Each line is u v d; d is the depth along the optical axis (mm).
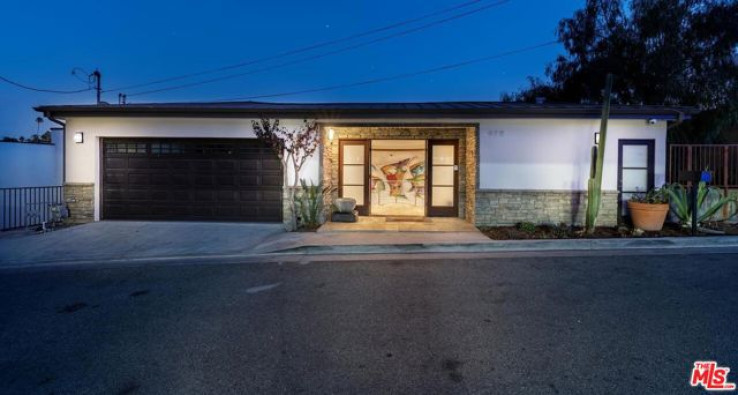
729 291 4660
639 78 15477
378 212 11086
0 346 3393
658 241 7434
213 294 4723
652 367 2965
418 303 4348
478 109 8672
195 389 2727
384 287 4930
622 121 9008
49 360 3145
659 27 14719
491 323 3791
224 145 9562
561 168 9117
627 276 5309
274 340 3465
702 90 14180
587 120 9070
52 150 13195
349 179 11086
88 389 2736
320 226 9164
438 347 3311
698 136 14531
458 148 10680
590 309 4125
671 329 3623
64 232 8383
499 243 7359
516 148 9148
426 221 9992
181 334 3602
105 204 9719
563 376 2850
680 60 14445
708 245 7348
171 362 3096
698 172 7891
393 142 10992
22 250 7051
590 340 3414
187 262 6348
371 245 7129
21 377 2896
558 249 7137
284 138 9195
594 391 2660
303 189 9234
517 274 5449
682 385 2721
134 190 9688
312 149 9156
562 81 18031
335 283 5121
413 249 7152
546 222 9141
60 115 9211
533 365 3008
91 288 5000
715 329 3615
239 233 8336
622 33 15914
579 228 8750
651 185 9008
